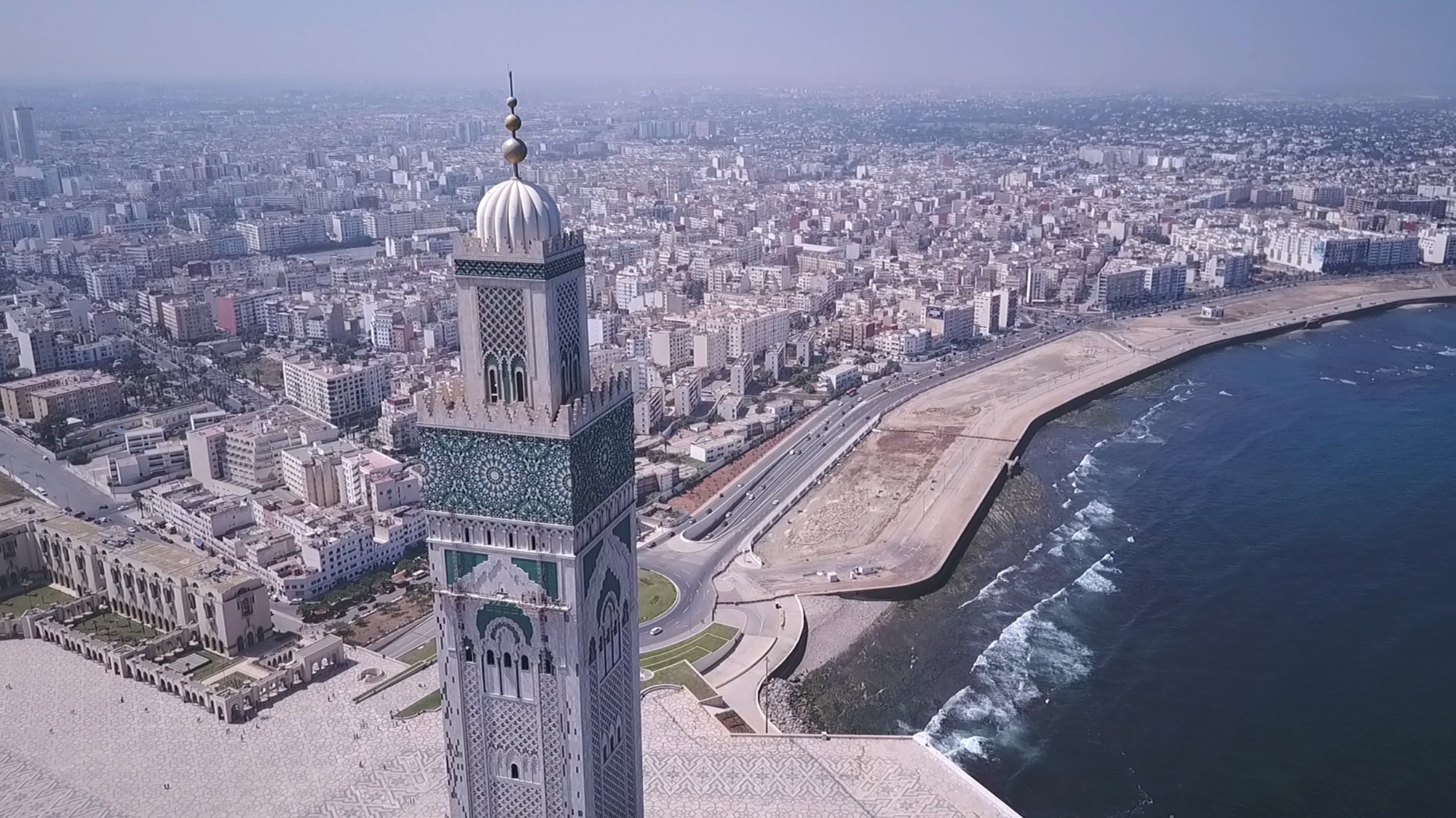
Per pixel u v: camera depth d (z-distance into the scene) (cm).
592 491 12106
